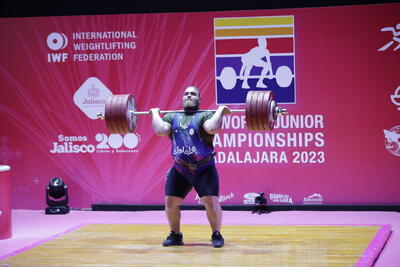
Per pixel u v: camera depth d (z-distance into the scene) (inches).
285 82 305.1
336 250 220.2
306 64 303.3
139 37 313.1
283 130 307.1
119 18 313.7
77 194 324.2
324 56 301.9
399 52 296.4
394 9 295.4
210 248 227.8
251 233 252.7
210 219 229.0
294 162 307.7
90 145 321.4
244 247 228.4
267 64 305.6
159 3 319.0
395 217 289.6
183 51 310.7
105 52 316.2
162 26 311.1
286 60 304.5
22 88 323.6
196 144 222.7
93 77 318.3
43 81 321.7
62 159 324.2
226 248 227.3
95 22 315.6
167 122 230.7
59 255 222.1
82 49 317.7
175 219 232.5
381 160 301.6
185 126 224.7
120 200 322.0
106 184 322.3
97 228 269.3
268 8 310.0
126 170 320.2
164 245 233.1
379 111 299.9
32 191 327.3
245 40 306.0
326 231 253.4
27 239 261.7
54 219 303.7
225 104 309.9
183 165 224.5
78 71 319.0
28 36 320.8
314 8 300.8
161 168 317.7
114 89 317.1
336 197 306.2
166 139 315.9
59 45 319.0
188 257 215.3
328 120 303.7
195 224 276.4
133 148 318.7
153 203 320.2
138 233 257.4
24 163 326.3
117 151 319.9
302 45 302.8
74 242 242.1
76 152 323.0
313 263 203.3
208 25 308.0
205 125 220.5
